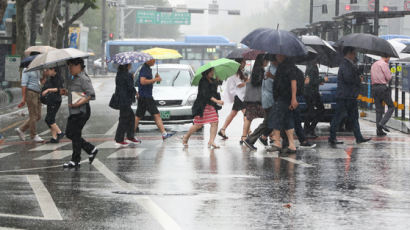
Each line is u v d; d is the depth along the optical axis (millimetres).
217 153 20641
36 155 20781
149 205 12375
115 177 15891
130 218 11281
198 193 13664
